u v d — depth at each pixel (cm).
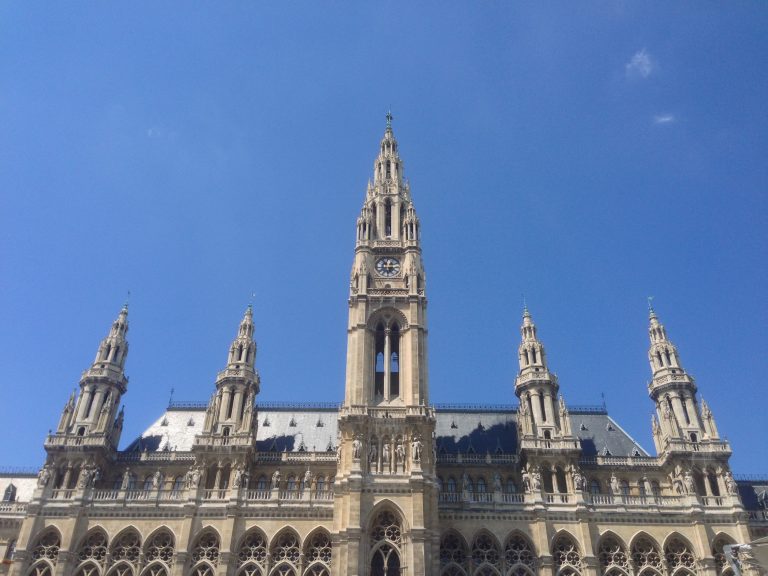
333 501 7062
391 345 7944
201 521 7012
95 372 8331
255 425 8206
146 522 7038
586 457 7981
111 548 6906
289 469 7862
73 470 7575
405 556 6275
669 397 8188
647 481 7806
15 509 7606
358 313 7869
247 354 8562
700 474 7562
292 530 6925
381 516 6588
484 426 8781
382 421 7100
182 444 8425
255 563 6750
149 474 7894
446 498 7225
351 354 7662
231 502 7062
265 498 7225
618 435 8606
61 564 6731
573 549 6962
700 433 7825
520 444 7831
